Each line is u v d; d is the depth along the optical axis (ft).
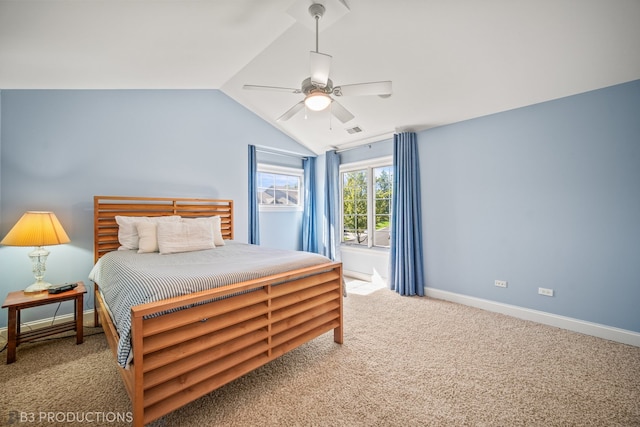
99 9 4.41
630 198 7.34
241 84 11.31
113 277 6.01
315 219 16.56
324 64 5.51
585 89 7.85
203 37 6.63
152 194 10.34
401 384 5.63
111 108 9.46
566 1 5.64
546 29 6.31
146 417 4.07
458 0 5.93
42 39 5.02
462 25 6.58
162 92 10.62
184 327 4.56
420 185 11.84
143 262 6.66
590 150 7.90
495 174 9.75
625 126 7.38
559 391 5.43
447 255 11.04
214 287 5.13
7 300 6.51
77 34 5.07
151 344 4.15
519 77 7.88
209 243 9.23
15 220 7.80
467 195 10.45
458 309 9.98
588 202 7.95
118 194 9.58
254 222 13.75
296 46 8.38
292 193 16.83
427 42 7.27
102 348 7.00
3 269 7.69
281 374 5.96
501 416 4.76
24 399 5.08
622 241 7.46
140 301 4.37
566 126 8.30
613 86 7.54
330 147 15.33
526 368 6.22
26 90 7.99
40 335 6.81
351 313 9.59
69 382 5.60
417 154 11.91
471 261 10.37
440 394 5.32
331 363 6.40
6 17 4.12
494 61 7.48
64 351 6.84
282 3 6.05
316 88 6.36
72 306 8.73
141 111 10.11
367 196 14.75
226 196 12.45
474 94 8.89
